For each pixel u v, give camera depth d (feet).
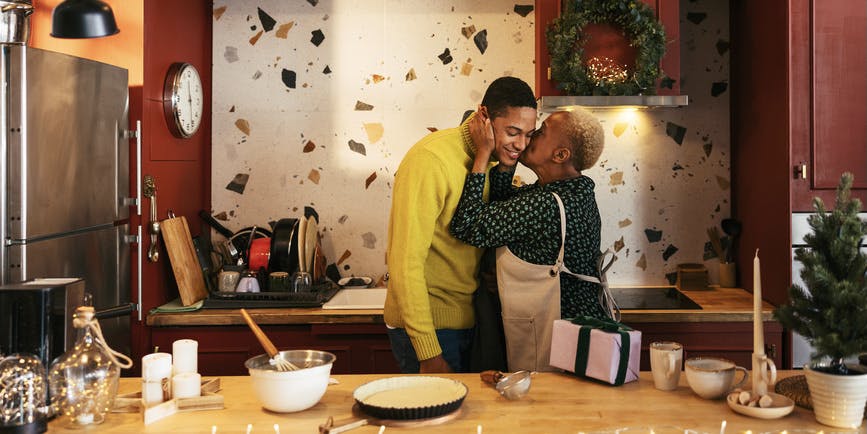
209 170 12.96
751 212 11.96
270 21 12.84
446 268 8.51
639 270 12.96
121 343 10.25
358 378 6.92
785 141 10.67
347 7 12.82
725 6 12.71
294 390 5.85
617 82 10.96
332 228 13.00
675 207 12.89
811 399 5.85
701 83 12.78
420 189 7.93
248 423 5.78
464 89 12.84
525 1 12.75
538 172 9.10
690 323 10.77
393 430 5.59
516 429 5.59
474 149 8.43
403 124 12.89
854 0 10.53
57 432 5.62
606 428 5.60
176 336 10.82
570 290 8.43
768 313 10.66
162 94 11.13
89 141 9.53
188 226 12.17
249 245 12.28
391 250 8.09
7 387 5.42
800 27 10.55
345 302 12.11
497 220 8.06
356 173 12.96
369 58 12.84
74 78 9.21
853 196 10.56
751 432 5.49
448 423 5.72
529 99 8.20
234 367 10.87
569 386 6.63
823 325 5.65
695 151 12.84
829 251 5.81
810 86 10.57
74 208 9.27
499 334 8.68
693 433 5.47
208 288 11.68
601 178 12.89
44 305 5.94
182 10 11.86
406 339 8.50
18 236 8.41
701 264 12.60
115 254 10.14
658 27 10.89
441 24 12.80
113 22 8.73
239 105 12.90
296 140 12.93
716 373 6.16
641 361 10.83
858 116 10.57
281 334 10.91
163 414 5.90
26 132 8.43
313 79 12.87
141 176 10.47
